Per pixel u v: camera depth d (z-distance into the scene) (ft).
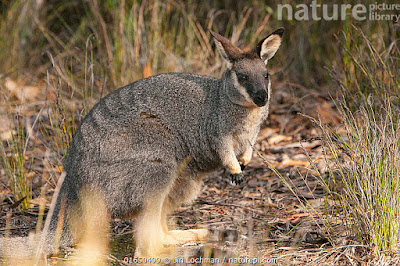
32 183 37.04
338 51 48.75
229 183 37.81
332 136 33.42
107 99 29.84
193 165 30.86
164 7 53.98
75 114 43.19
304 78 51.83
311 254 26.08
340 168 27.37
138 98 29.63
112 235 31.19
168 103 29.84
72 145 29.35
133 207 28.19
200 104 30.37
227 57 30.99
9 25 56.18
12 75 53.01
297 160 39.19
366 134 27.20
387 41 45.65
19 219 32.94
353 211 26.45
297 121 45.62
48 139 42.16
